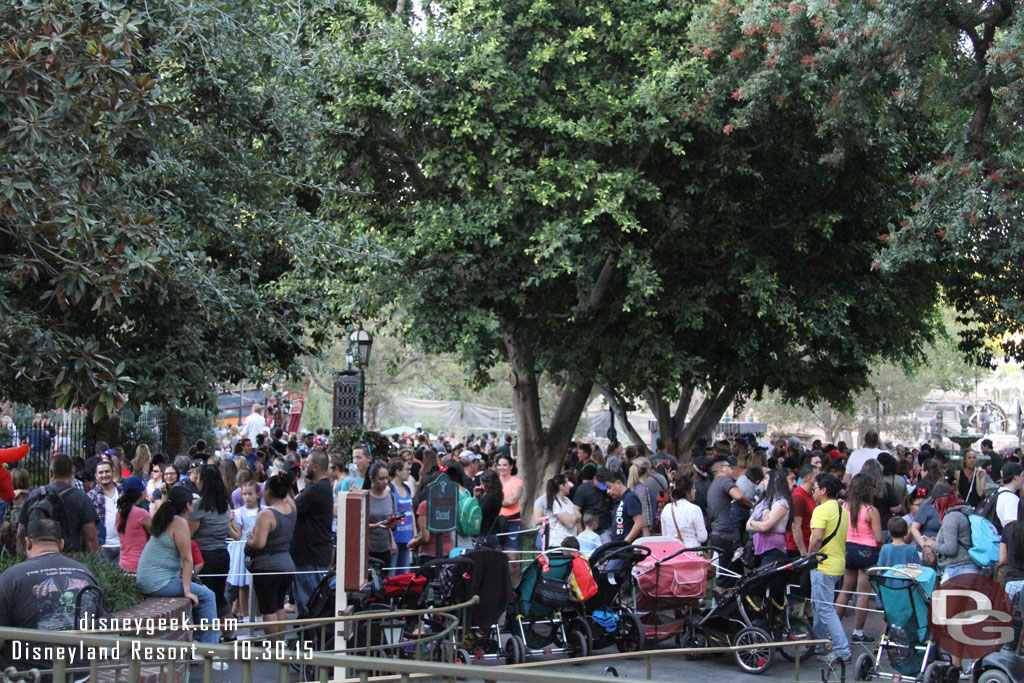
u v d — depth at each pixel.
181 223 13.29
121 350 13.62
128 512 10.13
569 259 17.12
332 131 17.14
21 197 9.30
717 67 18.14
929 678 9.39
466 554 9.60
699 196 19.16
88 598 6.43
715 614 10.83
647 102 17.17
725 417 57.38
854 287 20.09
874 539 11.59
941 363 48.38
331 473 13.76
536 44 18.06
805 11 16.30
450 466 12.19
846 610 13.30
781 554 11.33
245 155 14.73
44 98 9.58
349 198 19.08
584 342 19.56
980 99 15.49
